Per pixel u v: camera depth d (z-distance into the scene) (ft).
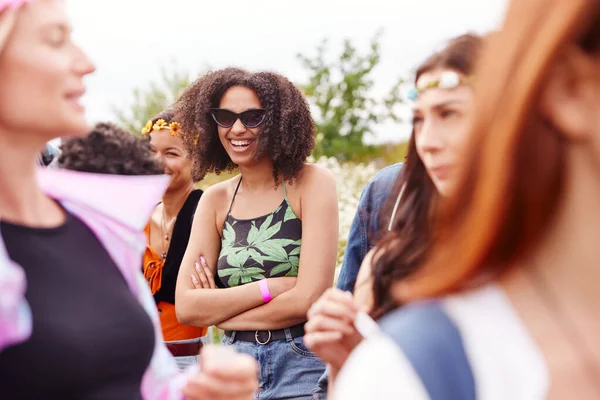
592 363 2.62
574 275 2.74
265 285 10.72
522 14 2.68
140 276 6.06
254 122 11.10
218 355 5.04
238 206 11.39
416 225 6.29
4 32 4.82
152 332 5.59
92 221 5.71
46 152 9.36
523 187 2.68
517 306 2.77
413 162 6.64
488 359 2.66
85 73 5.28
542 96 2.60
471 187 2.79
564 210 2.73
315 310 5.37
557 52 2.56
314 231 10.78
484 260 2.76
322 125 50.75
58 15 5.09
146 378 5.79
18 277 4.27
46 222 5.40
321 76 51.80
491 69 2.73
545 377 2.61
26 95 4.97
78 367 4.86
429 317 2.77
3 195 5.15
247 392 5.04
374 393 2.67
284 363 10.52
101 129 7.22
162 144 12.46
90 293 5.19
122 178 6.03
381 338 2.84
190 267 11.37
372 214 8.96
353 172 34.06
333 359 5.35
